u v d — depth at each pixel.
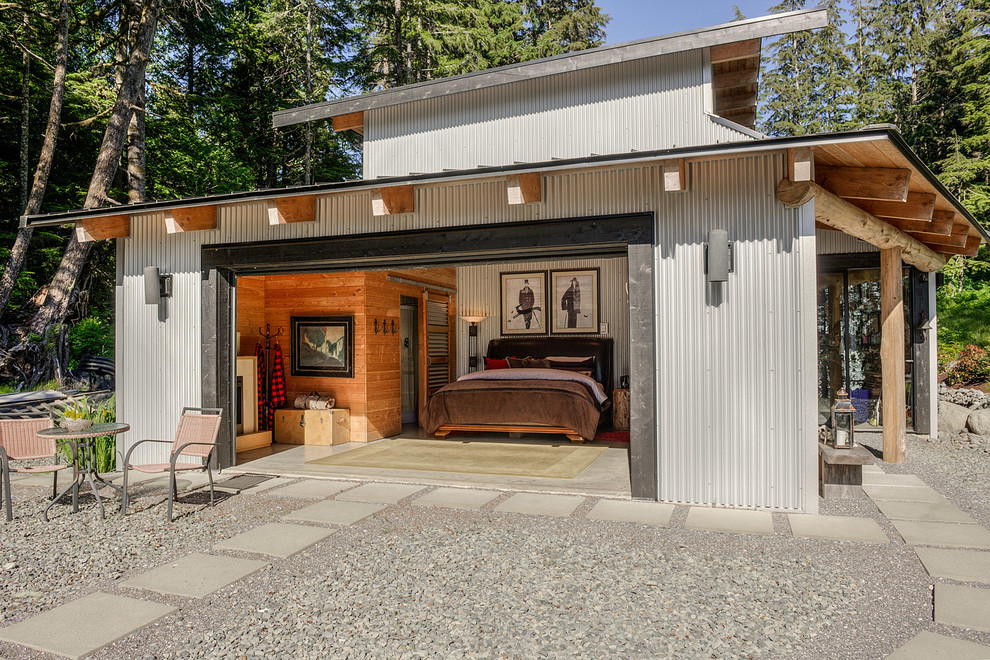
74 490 5.15
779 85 27.31
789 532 4.34
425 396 10.64
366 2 20.23
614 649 2.72
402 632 2.90
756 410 4.88
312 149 21.08
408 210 5.62
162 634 2.94
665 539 4.21
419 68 20.36
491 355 11.65
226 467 6.69
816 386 4.74
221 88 20.56
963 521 4.64
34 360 12.69
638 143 6.50
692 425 5.04
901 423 7.10
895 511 4.94
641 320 5.14
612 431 9.59
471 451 7.77
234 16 20.41
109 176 13.28
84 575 3.73
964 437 8.71
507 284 11.74
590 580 3.50
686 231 5.03
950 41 21.64
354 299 8.68
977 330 15.41
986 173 18.78
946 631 2.88
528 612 3.10
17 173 15.91
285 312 9.08
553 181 5.37
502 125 7.10
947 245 8.12
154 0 13.87
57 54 14.06
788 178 4.67
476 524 4.63
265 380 8.69
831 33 27.25
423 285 10.52
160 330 6.78
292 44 20.17
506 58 21.91
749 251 4.87
